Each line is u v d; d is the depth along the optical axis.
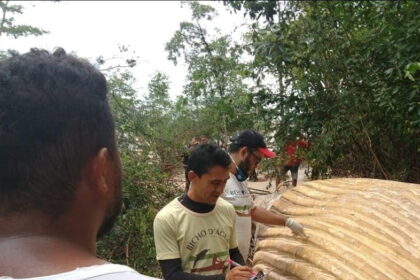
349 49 5.29
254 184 8.45
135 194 4.44
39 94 0.76
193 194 2.33
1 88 0.77
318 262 2.34
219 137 6.55
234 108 6.38
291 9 6.21
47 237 0.76
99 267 0.73
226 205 2.46
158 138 5.41
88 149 0.80
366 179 3.42
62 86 0.78
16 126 0.75
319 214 2.96
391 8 4.97
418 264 2.18
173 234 2.30
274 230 3.00
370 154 5.52
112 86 5.09
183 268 2.32
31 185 0.75
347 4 5.45
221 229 2.38
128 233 4.36
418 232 2.42
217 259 2.36
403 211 2.64
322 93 5.40
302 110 5.53
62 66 0.80
